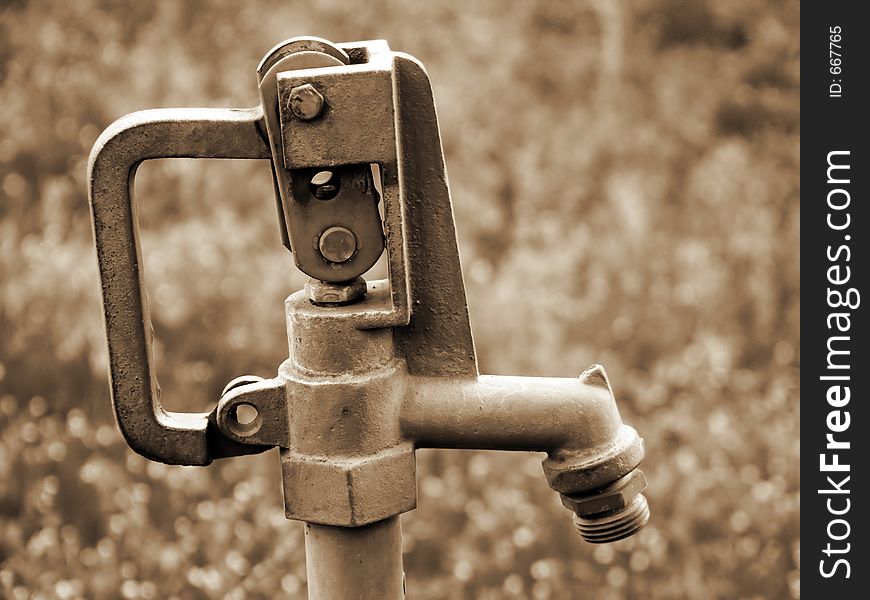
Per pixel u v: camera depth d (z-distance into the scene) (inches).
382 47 84.3
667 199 329.1
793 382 264.4
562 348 263.6
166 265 269.9
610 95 381.1
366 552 87.5
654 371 263.7
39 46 384.8
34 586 204.2
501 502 217.9
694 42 424.5
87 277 263.0
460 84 378.0
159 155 81.7
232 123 81.6
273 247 289.6
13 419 240.1
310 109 78.1
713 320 279.1
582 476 87.1
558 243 301.9
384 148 79.7
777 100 383.9
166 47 388.2
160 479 219.5
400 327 87.9
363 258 83.1
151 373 85.2
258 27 403.2
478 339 258.7
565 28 422.0
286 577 198.7
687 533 218.5
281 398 85.8
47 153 334.6
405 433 87.1
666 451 235.8
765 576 213.8
